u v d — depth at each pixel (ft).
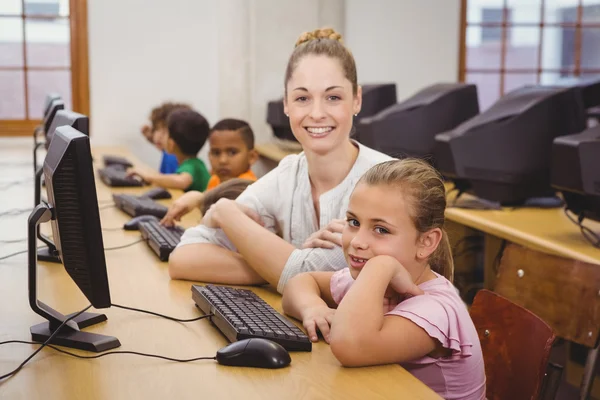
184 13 19.74
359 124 13.78
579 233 9.39
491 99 20.43
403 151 13.12
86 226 4.99
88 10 19.39
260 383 4.57
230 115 19.36
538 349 5.45
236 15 19.02
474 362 5.01
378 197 4.98
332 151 6.45
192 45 19.85
